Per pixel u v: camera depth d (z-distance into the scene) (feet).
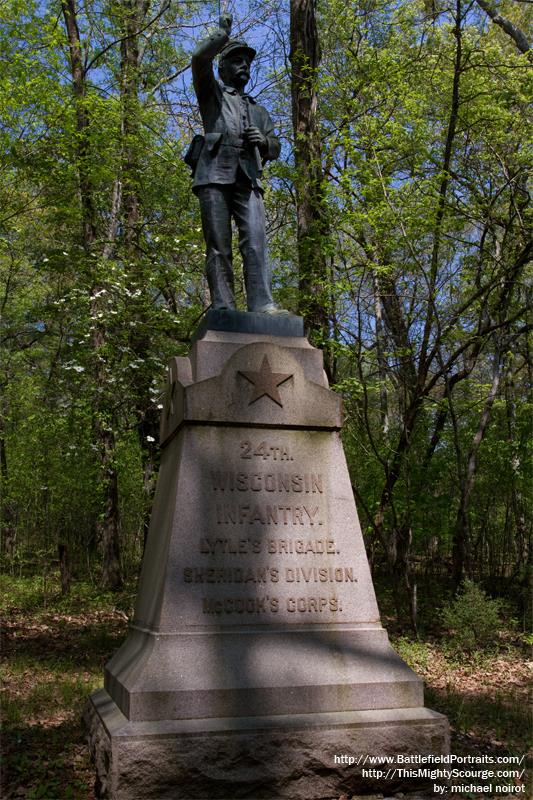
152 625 17.28
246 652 16.66
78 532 73.82
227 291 21.38
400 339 45.96
